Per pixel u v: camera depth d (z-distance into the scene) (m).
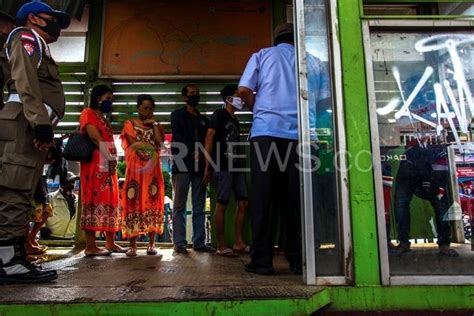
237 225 3.97
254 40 4.95
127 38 4.91
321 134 2.12
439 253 2.09
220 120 3.92
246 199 4.01
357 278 1.98
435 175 2.17
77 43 4.95
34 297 1.81
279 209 2.89
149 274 2.55
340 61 2.15
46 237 4.96
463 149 2.19
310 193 2.07
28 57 2.16
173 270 2.74
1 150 2.17
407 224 2.12
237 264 3.08
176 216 4.00
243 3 4.99
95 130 3.63
